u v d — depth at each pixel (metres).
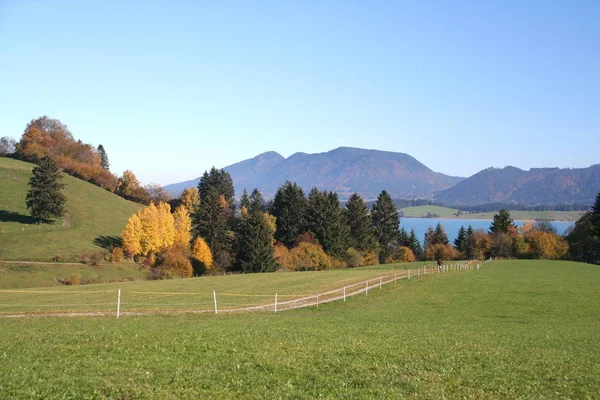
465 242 168.00
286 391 15.72
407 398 15.40
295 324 31.28
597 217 127.88
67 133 193.38
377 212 159.00
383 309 44.12
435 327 31.70
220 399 14.83
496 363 20.17
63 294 54.09
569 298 51.44
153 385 15.89
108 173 179.50
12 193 127.69
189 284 67.19
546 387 16.92
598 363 20.84
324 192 154.12
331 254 134.12
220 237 122.06
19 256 95.38
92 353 20.06
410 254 158.50
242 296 52.31
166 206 127.94
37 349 20.59
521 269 91.12
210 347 21.56
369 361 19.80
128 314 36.66
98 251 106.88
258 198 176.75
